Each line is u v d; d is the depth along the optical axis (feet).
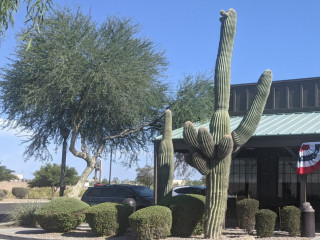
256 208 47.26
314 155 44.60
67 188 161.27
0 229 56.24
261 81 42.16
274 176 62.23
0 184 199.82
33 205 61.36
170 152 49.67
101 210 45.06
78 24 67.82
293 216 43.37
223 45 43.14
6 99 69.41
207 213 41.83
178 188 66.03
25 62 65.87
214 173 41.47
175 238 42.47
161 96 75.97
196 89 77.25
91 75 65.46
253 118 41.73
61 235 47.34
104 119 74.08
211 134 42.34
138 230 41.50
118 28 71.05
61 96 67.97
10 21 31.19
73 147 71.87
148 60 72.69
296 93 62.23
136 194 65.41
